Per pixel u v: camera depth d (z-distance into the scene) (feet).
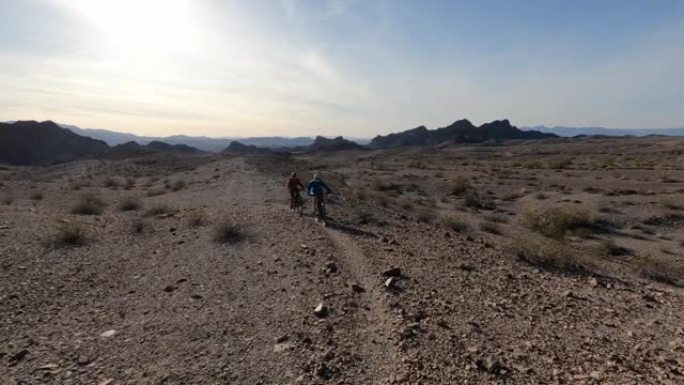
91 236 46.78
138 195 115.03
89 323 24.95
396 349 21.90
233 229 47.70
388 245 45.14
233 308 27.20
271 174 143.84
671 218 78.84
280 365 20.17
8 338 22.76
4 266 34.58
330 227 52.65
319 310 26.07
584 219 79.05
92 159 381.40
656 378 19.72
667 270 47.06
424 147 618.44
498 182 139.44
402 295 29.66
